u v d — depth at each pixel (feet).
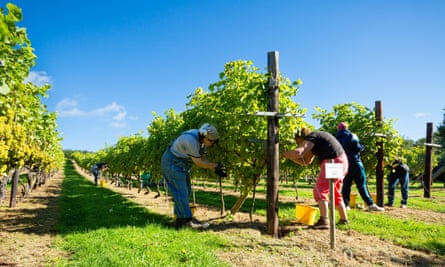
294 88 19.03
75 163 267.59
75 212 25.91
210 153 21.93
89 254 12.48
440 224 20.65
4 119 15.62
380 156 28.45
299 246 14.38
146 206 29.37
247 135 19.34
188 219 17.89
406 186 29.19
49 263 11.88
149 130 37.50
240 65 19.98
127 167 53.93
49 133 39.75
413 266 12.07
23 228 18.90
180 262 11.62
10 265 11.75
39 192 45.78
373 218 20.88
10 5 8.68
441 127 100.63
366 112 31.40
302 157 16.55
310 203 31.78
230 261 12.09
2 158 17.06
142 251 12.66
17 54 13.80
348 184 25.59
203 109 23.31
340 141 25.04
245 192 20.75
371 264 12.19
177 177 17.98
